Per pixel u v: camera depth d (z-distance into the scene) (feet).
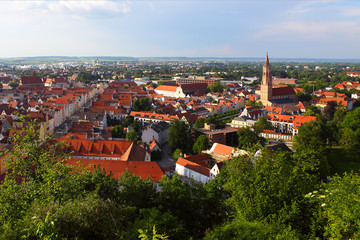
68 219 159.33
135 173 365.40
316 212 200.95
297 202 207.51
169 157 558.15
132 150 433.48
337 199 175.94
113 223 173.37
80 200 183.01
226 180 291.38
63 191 202.69
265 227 176.04
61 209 164.14
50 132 622.13
